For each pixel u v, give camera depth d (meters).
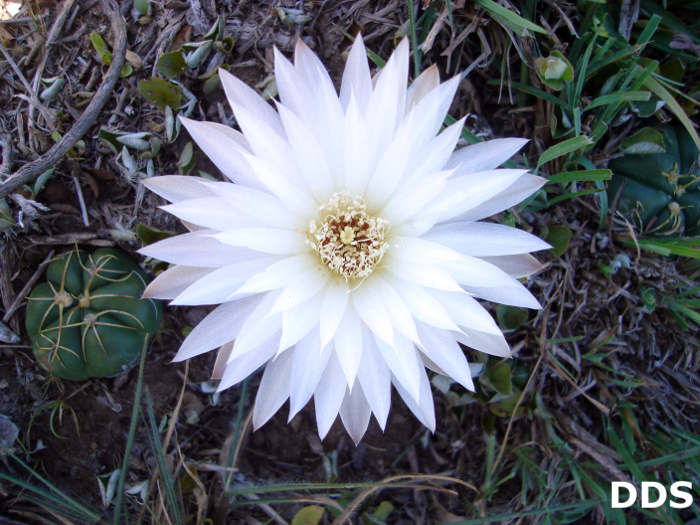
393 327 0.12
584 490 0.16
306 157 0.12
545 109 0.15
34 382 0.15
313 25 0.15
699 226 0.15
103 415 0.15
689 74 0.16
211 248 0.12
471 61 0.15
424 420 0.13
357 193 0.12
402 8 0.14
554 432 0.16
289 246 0.12
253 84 0.15
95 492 0.15
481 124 0.15
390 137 0.12
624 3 0.15
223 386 0.12
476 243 0.12
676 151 0.15
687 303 0.15
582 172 0.13
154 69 0.14
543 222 0.15
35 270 0.15
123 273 0.14
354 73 0.12
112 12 0.14
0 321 0.15
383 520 0.15
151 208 0.14
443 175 0.11
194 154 0.15
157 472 0.14
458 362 0.12
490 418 0.16
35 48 0.14
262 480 0.16
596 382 0.16
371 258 0.13
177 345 0.15
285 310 0.11
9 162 0.14
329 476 0.16
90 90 0.14
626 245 0.15
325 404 0.12
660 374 0.16
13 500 0.15
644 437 0.16
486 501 0.16
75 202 0.15
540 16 0.15
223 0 0.14
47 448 0.15
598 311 0.16
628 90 0.14
